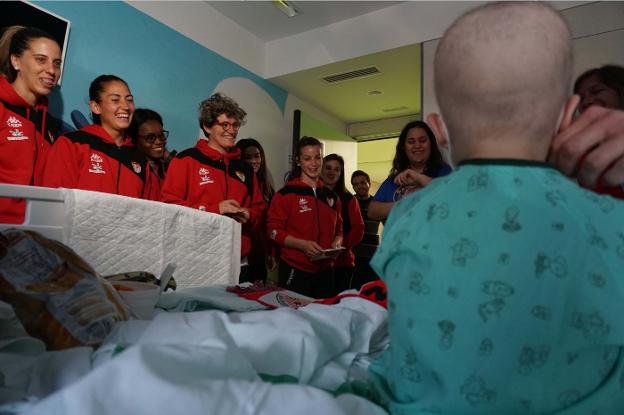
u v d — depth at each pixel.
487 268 0.37
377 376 0.49
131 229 1.11
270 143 3.83
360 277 3.47
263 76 3.77
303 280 2.34
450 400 0.36
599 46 2.45
